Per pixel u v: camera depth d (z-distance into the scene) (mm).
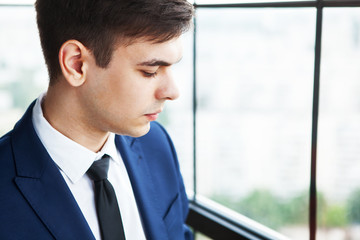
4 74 4789
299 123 6656
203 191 1700
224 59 6359
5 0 1854
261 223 1443
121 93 810
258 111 6957
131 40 767
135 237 992
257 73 6539
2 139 922
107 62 791
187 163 1655
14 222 825
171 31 769
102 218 917
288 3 1170
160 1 756
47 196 866
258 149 7266
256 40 6172
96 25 769
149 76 814
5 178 853
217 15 1488
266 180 7379
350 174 5520
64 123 895
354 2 1007
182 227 1147
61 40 807
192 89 1562
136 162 1076
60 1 791
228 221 1481
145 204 1036
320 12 1091
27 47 4324
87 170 934
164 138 1192
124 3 746
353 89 5910
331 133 5219
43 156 884
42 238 842
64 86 855
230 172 7359
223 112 6820
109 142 969
